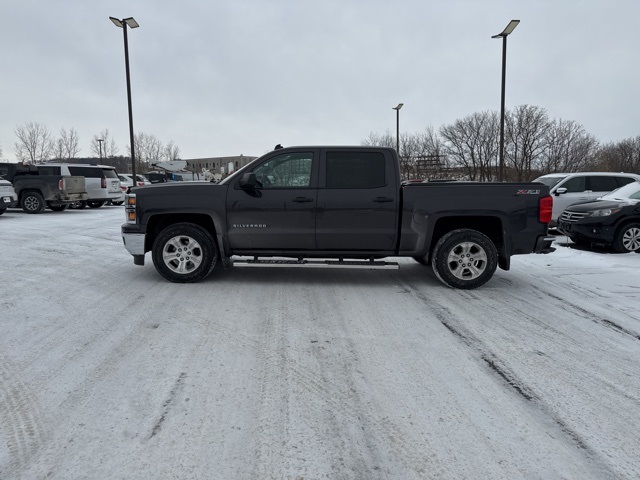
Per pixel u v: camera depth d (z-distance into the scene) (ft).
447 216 18.54
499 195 18.29
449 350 12.26
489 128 133.49
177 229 19.03
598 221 29.14
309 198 18.54
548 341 13.03
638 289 19.16
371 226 18.62
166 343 12.49
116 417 8.74
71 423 8.52
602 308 16.34
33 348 12.04
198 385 10.07
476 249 18.58
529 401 9.58
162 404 9.24
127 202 19.33
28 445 7.83
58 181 53.62
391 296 17.67
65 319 14.44
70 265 23.20
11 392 9.69
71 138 160.25
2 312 15.08
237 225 18.84
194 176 133.08
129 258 25.34
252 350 12.08
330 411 9.07
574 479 7.14
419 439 8.16
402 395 9.77
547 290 18.89
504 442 8.09
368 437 8.21
